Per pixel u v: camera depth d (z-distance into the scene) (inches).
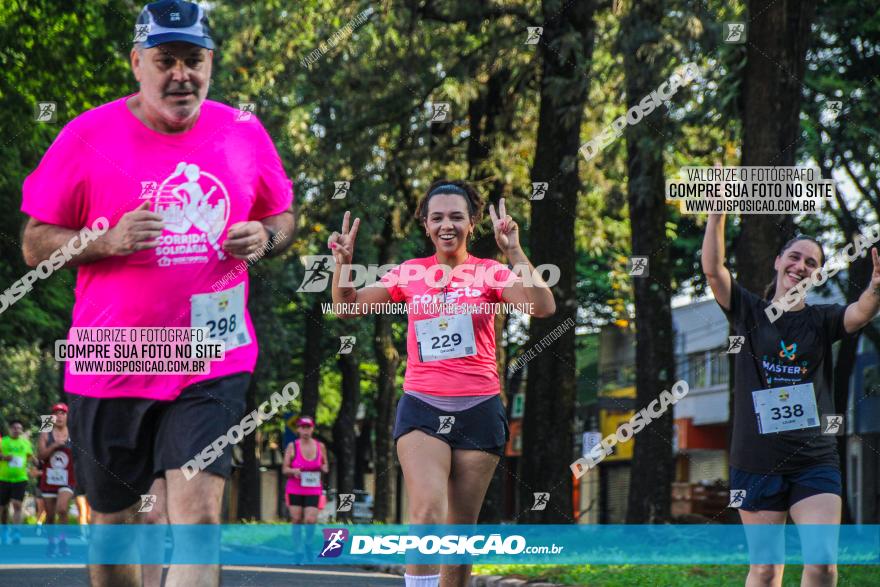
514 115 811.4
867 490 979.3
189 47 179.9
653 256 683.4
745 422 265.4
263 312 1051.9
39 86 761.0
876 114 661.3
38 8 747.4
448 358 253.4
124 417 186.1
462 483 254.7
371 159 831.1
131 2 768.9
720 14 610.5
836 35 697.6
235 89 820.6
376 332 1049.5
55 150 186.9
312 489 624.7
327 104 861.2
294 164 837.2
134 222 179.0
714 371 1407.5
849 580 397.7
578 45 669.9
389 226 932.6
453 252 259.3
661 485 676.7
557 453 702.5
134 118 188.7
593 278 1337.4
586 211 905.5
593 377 1550.2
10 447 685.3
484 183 824.9
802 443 259.6
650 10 605.3
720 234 268.4
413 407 253.4
